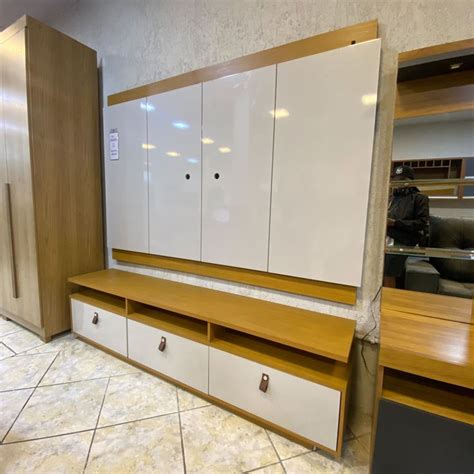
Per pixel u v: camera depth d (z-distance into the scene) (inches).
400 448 40.2
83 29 97.9
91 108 92.4
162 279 87.4
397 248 50.8
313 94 56.3
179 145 75.8
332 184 56.4
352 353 57.0
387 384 44.3
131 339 72.7
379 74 52.3
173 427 54.9
